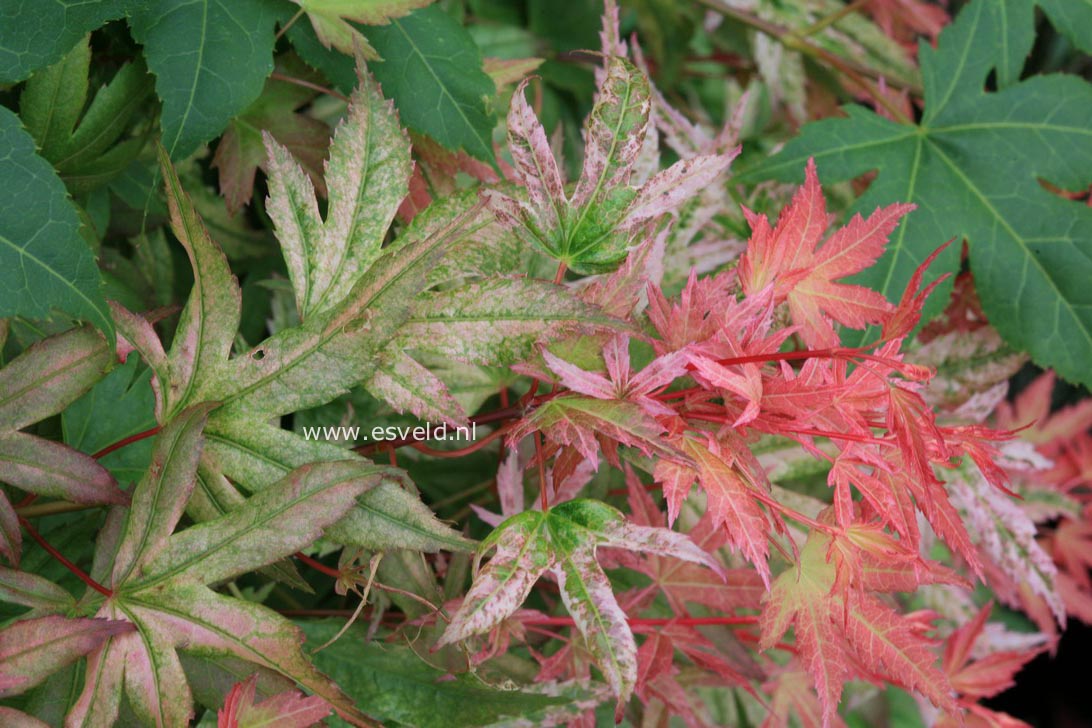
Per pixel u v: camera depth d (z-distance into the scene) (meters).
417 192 0.59
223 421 0.49
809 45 0.76
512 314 0.49
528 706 0.53
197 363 0.50
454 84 0.57
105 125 0.56
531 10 0.85
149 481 0.48
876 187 0.66
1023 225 0.66
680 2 0.84
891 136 0.67
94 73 0.58
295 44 0.56
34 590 0.48
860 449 0.49
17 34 0.51
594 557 0.48
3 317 0.48
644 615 0.61
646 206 0.50
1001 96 0.68
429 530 0.48
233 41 0.54
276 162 0.50
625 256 0.51
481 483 0.64
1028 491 0.78
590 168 0.50
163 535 0.48
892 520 0.49
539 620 0.55
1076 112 0.67
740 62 0.90
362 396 0.59
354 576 0.51
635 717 0.58
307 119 0.60
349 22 0.56
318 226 0.50
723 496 0.49
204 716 0.51
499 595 0.48
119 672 0.47
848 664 0.55
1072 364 0.65
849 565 0.49
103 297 0.49
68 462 0.49
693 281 0.51
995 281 0.66
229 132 0.59
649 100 0.50
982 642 0.72
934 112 0.68
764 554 0.48
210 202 0.65
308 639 0.54
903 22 0.87
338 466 0.48
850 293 0.52
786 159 0.66
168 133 0.53
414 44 0.57
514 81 0.64
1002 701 1.07
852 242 0.52
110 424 0.55
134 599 0.48
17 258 0.48
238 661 0.48
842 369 0.50
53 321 0.53
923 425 0.49
